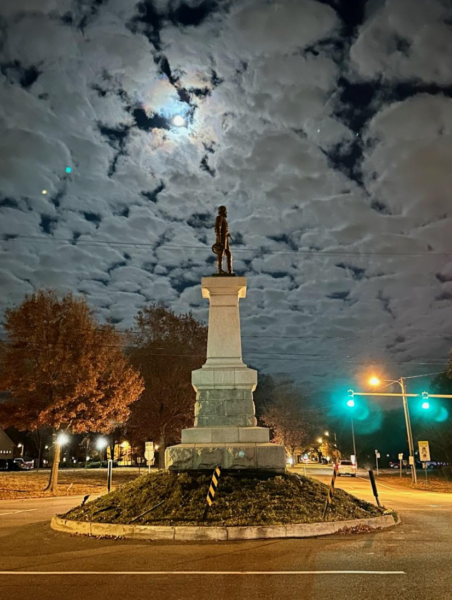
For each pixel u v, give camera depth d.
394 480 50.75
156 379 44.06
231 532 11.70
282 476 15.23
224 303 18.36
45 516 17.73
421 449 42.78
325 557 9.73
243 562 9.32
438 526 14.21
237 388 17.23
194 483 14.41
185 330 46.38
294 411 73.44
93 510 14.12
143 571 8.66
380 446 93.88
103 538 12.05
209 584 7.79
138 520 12.67
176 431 44.91
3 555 10.20
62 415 28.02
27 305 28.38
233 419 16.91
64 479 37.94
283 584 7.77
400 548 10.64
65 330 28.33
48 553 10.38
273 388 74.81
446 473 52.47
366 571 8.58
